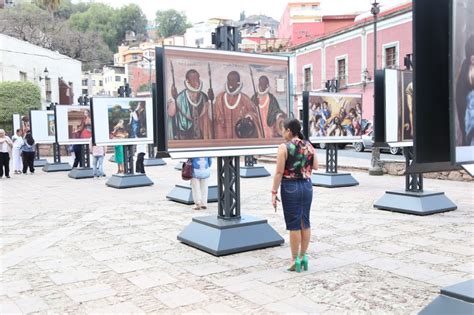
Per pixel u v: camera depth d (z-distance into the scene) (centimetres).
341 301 449
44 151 2766
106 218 887
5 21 5244
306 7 5128
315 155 538
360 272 536
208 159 962
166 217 890
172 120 625
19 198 1170
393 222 806
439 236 702
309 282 504
